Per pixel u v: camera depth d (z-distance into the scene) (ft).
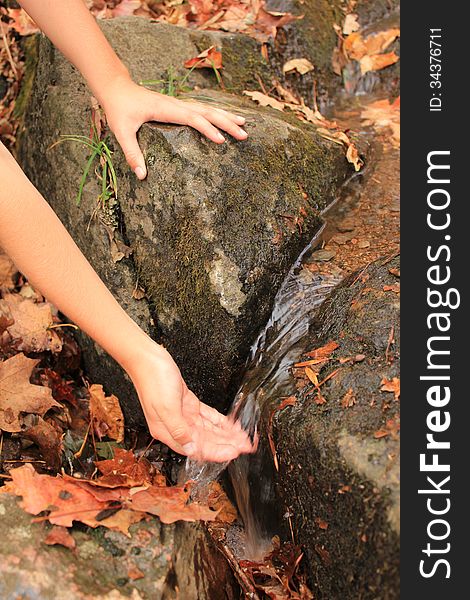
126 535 5.24
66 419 7.40
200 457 6.15
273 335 6.98
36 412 6.99
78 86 7.85
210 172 6.84
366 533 5.04
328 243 7.57
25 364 7.05
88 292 5.62
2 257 8.38
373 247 7.46
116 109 6.84
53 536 5.11
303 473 5.56
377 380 5.61
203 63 8.60
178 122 6.86
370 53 10.34
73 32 6.75
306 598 5.74
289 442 5.69
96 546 5.16
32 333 7.61
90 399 7.63
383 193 8.20
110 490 5.52
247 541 6.70
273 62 9.55
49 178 7.97
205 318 6.96
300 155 7.63
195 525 5.74
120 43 8.29
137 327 5.87
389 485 4.94
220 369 7.03
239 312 6.86
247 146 7.15
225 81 8.85
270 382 6.38
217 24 9.73
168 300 7.14
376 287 6.26
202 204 6.77
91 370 7.94
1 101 9.18
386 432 5.22
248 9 9.98
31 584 4.83
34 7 6.72
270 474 6.10
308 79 9.89
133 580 5.03
